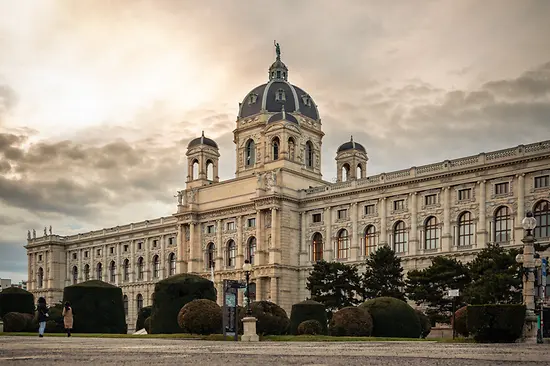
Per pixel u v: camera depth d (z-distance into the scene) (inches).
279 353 922.1
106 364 667.4
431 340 1844.2
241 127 5206.7
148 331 2491.4
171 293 2274.9
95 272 6378.0
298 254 4475.9
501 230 3440.0
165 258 5625.0
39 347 1085.1
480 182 3531.0
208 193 5032.0
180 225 5147.6
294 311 2380.7
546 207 3255.4
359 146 5044.3
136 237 5940.0
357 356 837.8
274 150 4813.0
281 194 4397.1
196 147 5241.1
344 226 4224.9
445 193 3681.1
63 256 6747.1
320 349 1074.1
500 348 1114.1
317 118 5246.1
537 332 1546.5
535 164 3304.6
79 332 2471.7
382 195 4010.8
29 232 7042.3
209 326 1982.0
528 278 1616.6
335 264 3506.4
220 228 4874.5
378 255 3336.6
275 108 5098.4
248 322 1788.9
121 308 2593.5
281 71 5452.8
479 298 2469.2
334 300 3395.7
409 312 2241.6
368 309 2249.0
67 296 2512.3
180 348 1093.1
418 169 3848.4
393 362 714.8
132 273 5935.0
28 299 2773.1
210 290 2327.8
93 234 6432.1
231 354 885.2
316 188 4466.0
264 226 4498.0
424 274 2987.2
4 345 1170.6
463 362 714.8
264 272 4384.8
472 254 3494.1
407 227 3868.1
